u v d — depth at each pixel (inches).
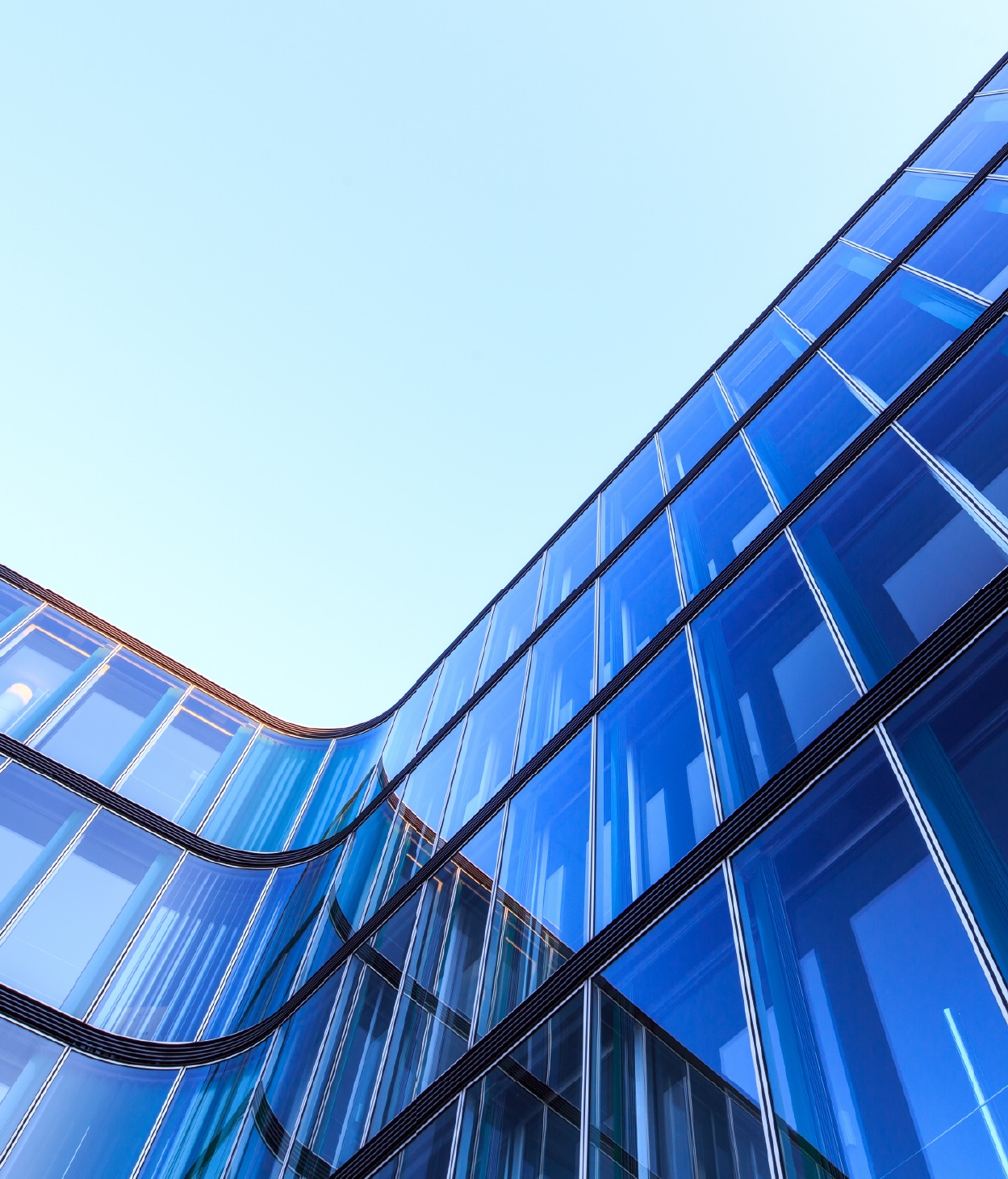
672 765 463.2
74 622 928.9
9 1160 520.4
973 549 366.0
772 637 466.3
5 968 609.0
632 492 908.0
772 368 828.0
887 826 303.0
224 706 982.4
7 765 742.5
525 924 474.6
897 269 708.7
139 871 742.5
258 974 721.6
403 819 753.6
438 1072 438.0
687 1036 315.9
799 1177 237.5
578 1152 320.2
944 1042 228.4
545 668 738.8
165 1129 579.8
